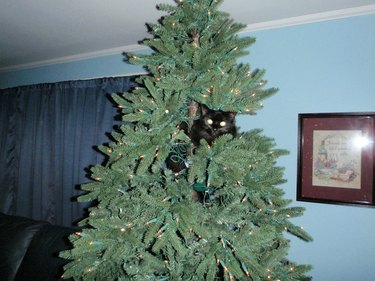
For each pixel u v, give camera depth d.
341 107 1.58
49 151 2.50
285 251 1.04
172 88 0.95
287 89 1.71
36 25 1.81
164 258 1.06
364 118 1.52
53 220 2.46
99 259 1.00
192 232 0.99
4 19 1.72
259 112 1.77
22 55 2.43
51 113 2.49
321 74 1.63
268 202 1.12
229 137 0.93
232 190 1.01
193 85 0.99
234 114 1.15
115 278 1.05
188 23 1.11
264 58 1.76
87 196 1.14
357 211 1.54
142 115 0.97
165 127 0.98
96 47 2.21
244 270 0.93
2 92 2.78
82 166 2.27
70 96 2.39
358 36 1.55
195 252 0.98
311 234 1.64
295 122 1.69
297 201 1.67
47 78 2.64
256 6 1.53
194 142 1.12
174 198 0.98
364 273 1.52
